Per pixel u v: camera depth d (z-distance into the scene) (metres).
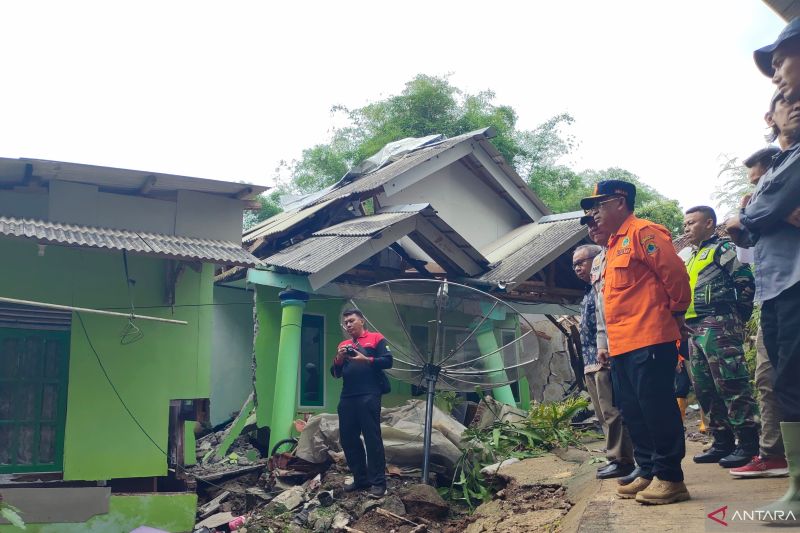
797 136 3.49
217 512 8.18
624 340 3.93
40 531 7.12
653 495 3.93
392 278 11.09
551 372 13.56
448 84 21.44
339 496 7.38
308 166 22.80
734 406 4.78
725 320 4.87
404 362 7.66
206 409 8.68
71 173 7.81
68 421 7.86
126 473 8.06
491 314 7.79
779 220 3.38
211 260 7.88
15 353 7.80
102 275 8.27
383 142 20.09
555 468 6.89
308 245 10.41
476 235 13.20
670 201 18.03
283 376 9.31
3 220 7.46
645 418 3.91
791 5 4.17
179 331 8.61
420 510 6.78
